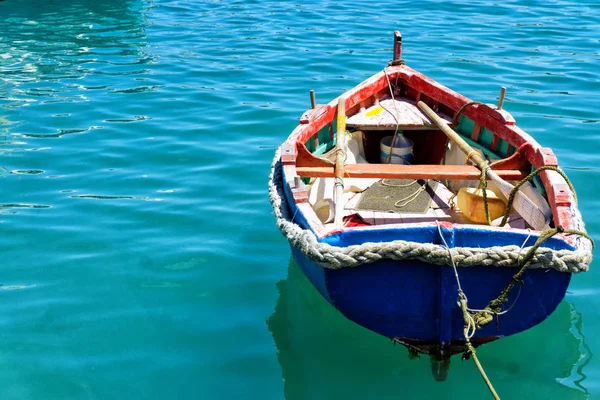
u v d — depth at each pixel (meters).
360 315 4.70
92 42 14.16
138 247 6.58
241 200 7.50
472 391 4.87
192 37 14.41
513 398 4.77
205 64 12.48
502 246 4.36
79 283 6.03
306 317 5.66
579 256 4.35
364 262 4.33
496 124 6.40
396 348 5.27
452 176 5.48
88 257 6.41
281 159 6.04
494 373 4.99
